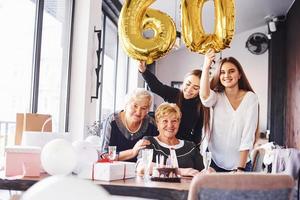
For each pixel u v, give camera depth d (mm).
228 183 1190
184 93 2617
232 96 2322
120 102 6195
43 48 3293
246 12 6500
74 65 3779
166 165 1773
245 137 2254
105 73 5301
